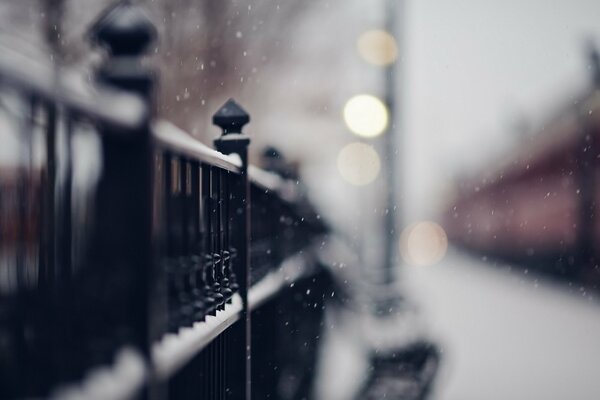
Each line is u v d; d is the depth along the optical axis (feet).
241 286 16.98
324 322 43.32
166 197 9.91
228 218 15.65
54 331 8.34
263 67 69.97
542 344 58.80
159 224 10.05
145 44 8.93
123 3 9.12
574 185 100.17
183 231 10.82
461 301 100.68
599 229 94.58
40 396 7.95
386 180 53.26
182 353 9.89
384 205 53.57
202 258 12.06
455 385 41.06
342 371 42.70
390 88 50.88
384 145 52.60
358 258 85.30
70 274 9.75
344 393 36.19
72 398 6.89
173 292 10.44
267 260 24.67
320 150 77.66
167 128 10.17
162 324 9.93
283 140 74.79
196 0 59.72
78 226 10.82
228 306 15.20
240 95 65.41
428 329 51.19
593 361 49.90
